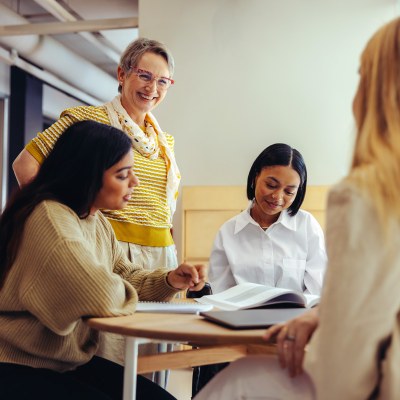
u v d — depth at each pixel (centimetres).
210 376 213
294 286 230
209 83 390
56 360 140
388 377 88
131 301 138
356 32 373
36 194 141
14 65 577
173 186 225
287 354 102
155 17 399
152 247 213
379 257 88
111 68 744
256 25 385
